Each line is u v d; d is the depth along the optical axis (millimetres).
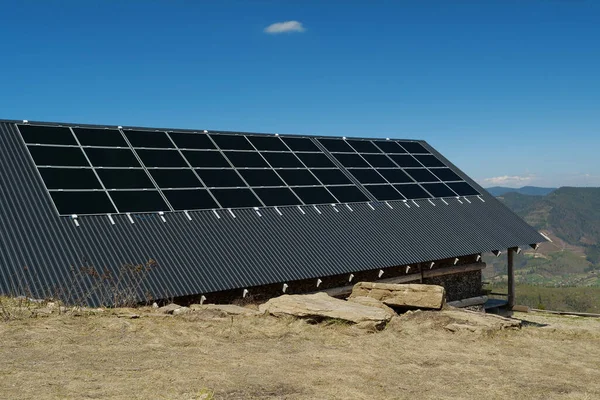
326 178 23031
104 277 13906
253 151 22891
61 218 15656
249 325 11125
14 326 9422
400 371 8766
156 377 7375
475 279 23688
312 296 12953
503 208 26531
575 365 9844
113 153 19203
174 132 22000
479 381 8438
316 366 8688
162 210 17469
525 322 26188
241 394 6977
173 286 14664
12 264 13672
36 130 18844
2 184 16062
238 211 18828
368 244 19812
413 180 25891
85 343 8945
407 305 13461
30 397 6258
